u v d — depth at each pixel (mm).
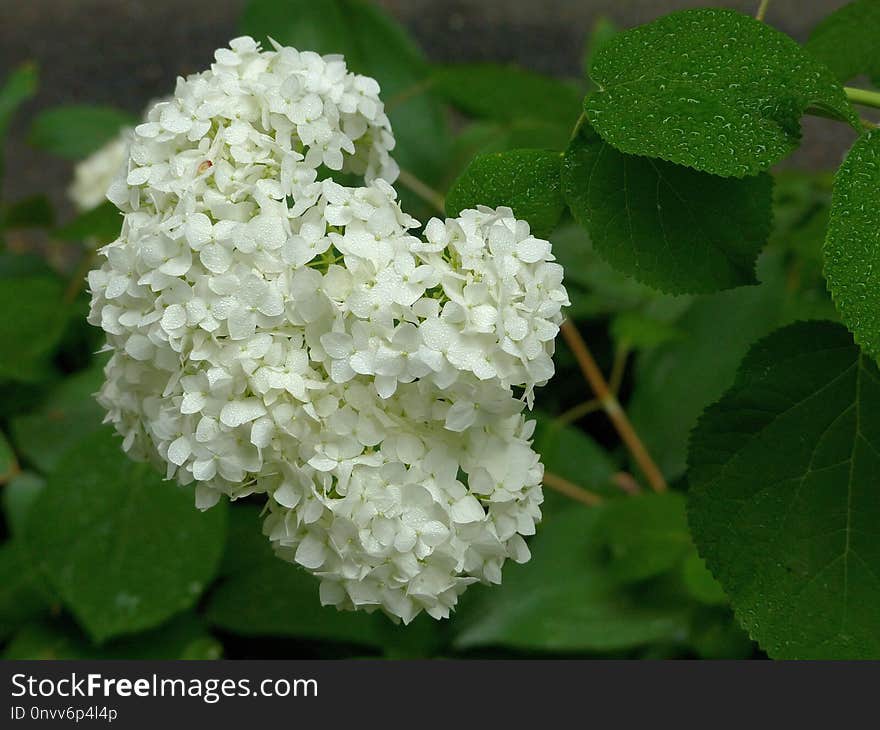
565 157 1068
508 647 1277
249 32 1399
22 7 2562
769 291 1390
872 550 1060
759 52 1038
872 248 1001
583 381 1582
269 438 1018
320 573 1032
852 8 1146
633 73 1046
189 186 1038
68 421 1373
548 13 2393
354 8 1429
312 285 1014
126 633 1277
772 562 1069
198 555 1264
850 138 1767
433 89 1354
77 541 1265
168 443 1037
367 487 1019
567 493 1343
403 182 1366
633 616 1252
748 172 1021
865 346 993
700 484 1080
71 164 2404
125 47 2479
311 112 1064
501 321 1010
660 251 1074
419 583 1030
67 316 1411
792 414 1075
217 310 1018
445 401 1024
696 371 1386
